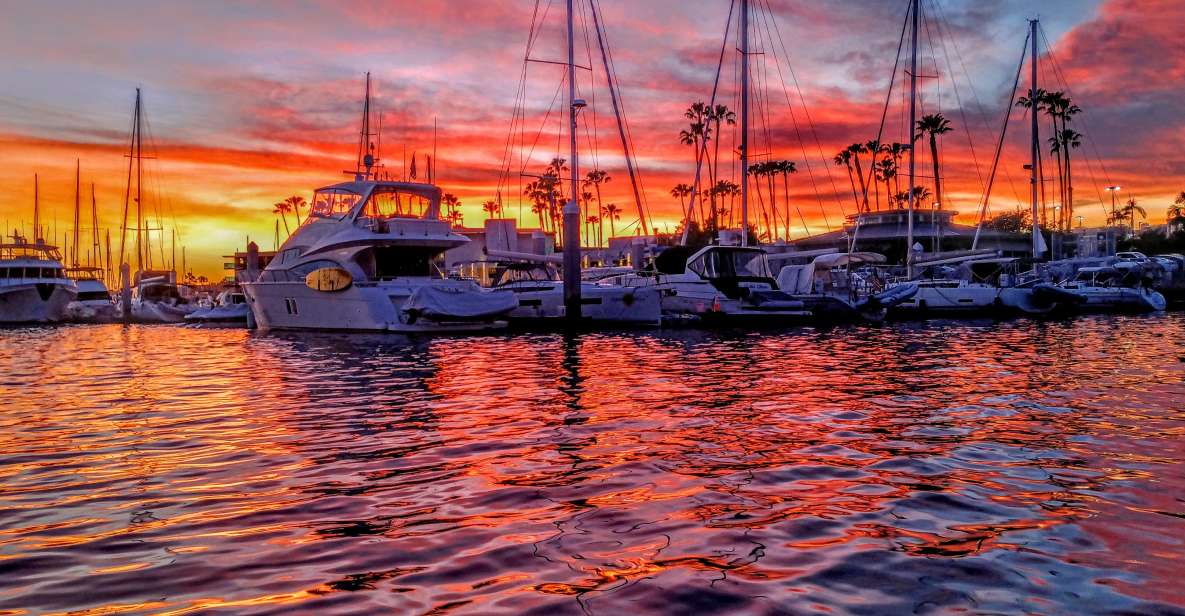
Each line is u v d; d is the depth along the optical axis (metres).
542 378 10.64
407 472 5.08
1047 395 8.45
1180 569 3.12
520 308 24.78
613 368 11.95
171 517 4.09
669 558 3.31
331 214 26.22
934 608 2.73
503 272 28.38
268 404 8.42
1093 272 36.50
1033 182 41.44
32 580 3.14
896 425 6.66
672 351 15.39
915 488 4.51
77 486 4.81
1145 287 34.88
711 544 3.50
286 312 26.34
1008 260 34.16
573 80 24.50
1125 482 4.60
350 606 2.81
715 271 26.72
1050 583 2.97
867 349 15.55
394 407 8.02
